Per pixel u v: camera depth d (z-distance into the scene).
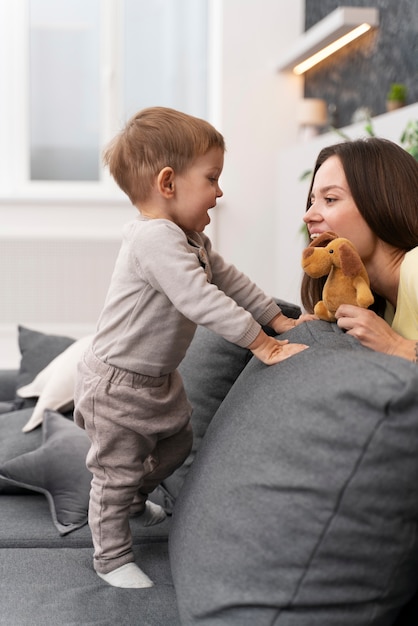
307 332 1.38
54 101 5.46
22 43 5.37
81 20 5.42
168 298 1.46
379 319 1.34
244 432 1.15
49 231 5.23
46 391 2.29
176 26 5.49
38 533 1.69
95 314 5.28
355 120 4.50
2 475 1.96
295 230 4.73
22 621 1.26
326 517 0.98
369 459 0.97
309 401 1.04
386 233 1.48
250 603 1.00
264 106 5.41
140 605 1.33
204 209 1.56
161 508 1.75
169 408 1.57
